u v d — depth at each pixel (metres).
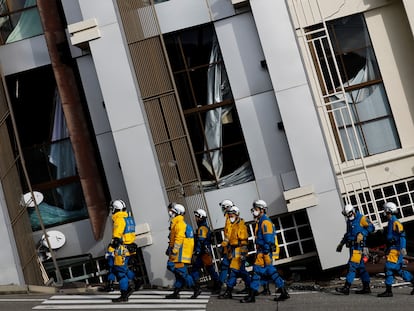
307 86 18.08
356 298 15.35
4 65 19.25
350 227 15.96
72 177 19.50
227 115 19.06
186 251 16.03
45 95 19.56
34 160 19.61
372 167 19.47
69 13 18.61
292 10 19.50
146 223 18.28
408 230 20.47
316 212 18.11
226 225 16.20
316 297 15.68
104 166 18.94
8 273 18.33
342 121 19.61
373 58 19.66
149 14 18.52
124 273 15.88
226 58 18.78
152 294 16.89
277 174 18.64
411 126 19.58
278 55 18.14
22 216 18.27
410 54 19.58
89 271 19.33
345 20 19.66
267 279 15.84
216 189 18.97
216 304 15.38
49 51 18.48
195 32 19.08
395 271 15.31
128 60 18.31
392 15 19.58
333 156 19.42
